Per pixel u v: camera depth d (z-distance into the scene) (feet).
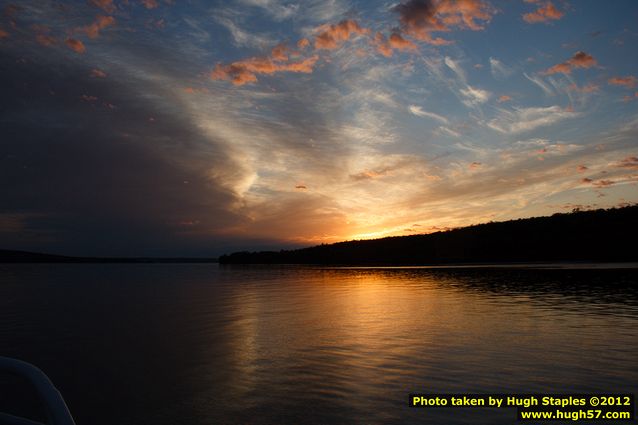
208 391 32.81
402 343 46.03
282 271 277.64
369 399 29.76
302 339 50.34
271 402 29.96
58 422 8.63
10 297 113.70
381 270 251.60
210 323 65.00
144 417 28.45
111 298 109.40
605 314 61.36
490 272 184.34
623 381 31.68
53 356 45.50
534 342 44.60
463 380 32.99
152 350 47.24
